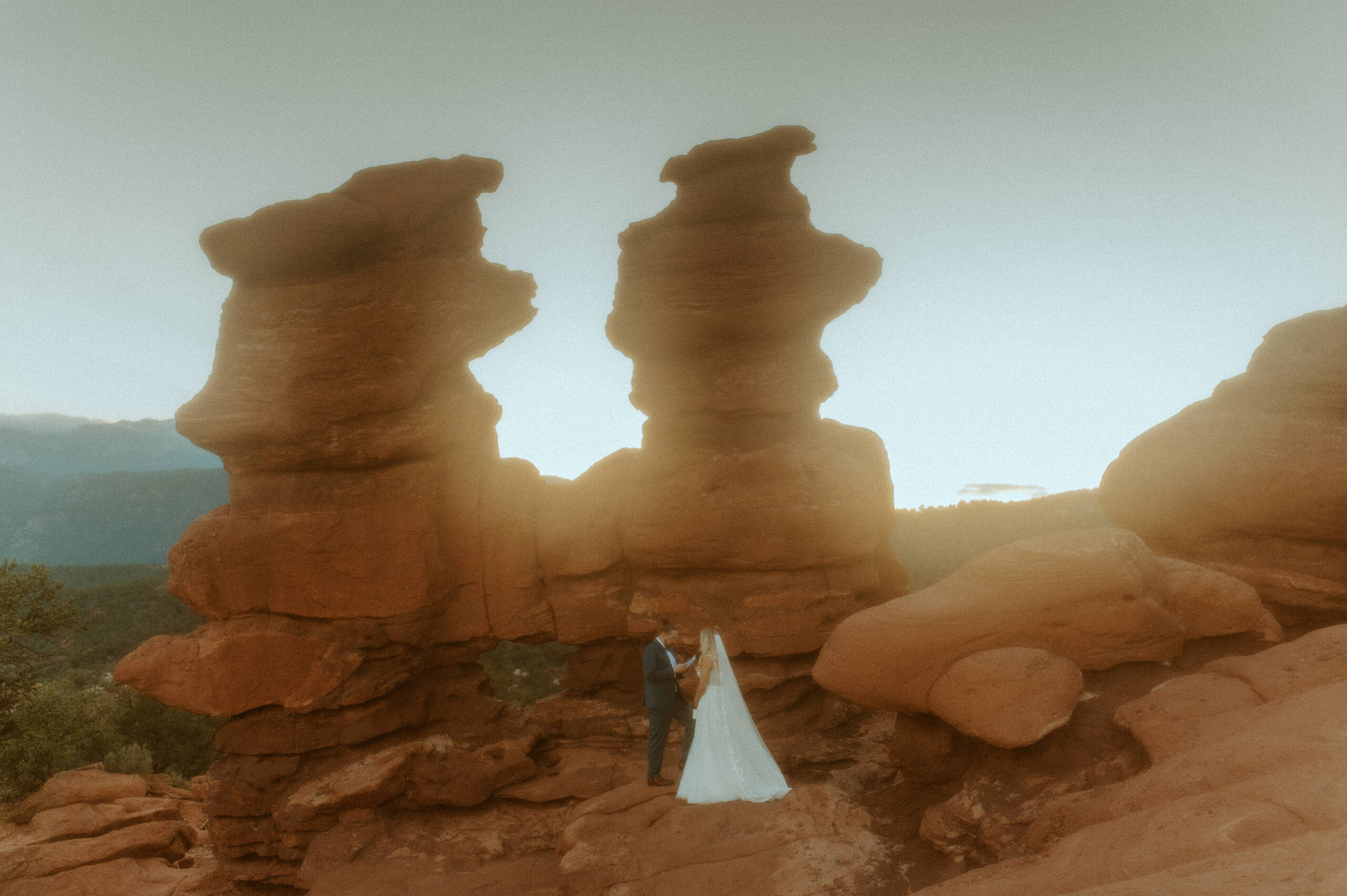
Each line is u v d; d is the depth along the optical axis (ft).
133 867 47.26
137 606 246.88
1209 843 13.58
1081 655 25.53
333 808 36.81
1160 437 38.58
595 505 44.29
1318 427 33.88
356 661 39.32
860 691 27.17
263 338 40.29
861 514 41.55
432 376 42.39
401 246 41.24
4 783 62.34
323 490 40.50
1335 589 32.86
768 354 44.09
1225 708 21.58
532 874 32.27
